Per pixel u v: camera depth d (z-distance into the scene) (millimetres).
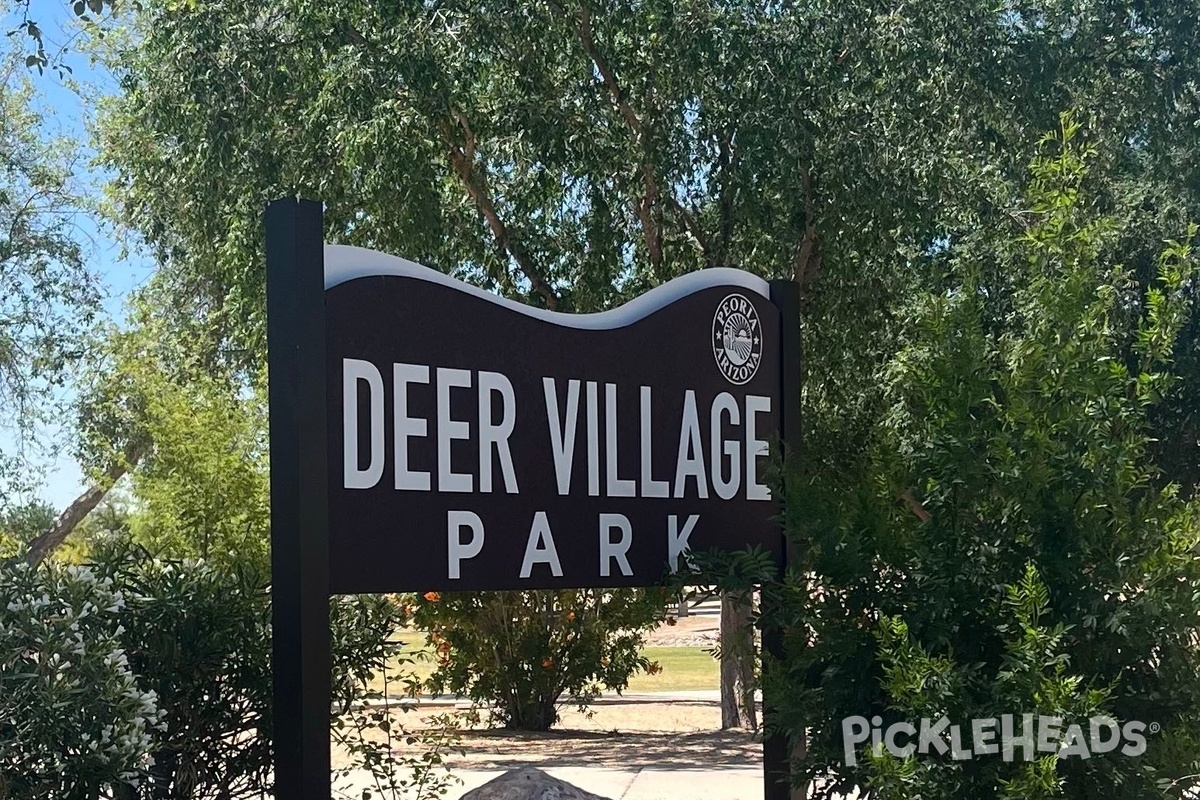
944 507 5684
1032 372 5648
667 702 20016
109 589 5785
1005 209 14016
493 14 13062
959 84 13875
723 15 13125
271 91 13383
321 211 5316
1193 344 16609
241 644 6297
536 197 14289
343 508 5332
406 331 5609
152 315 23844
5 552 7676
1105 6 14828
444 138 13398
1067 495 5484
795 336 7359
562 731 15594
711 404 6887
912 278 14555
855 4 13266
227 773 6273
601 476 6340
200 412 15977
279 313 5230
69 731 5141
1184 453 18172
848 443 14758
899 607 5695
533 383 6094
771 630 6422
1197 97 15438
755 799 9773
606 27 13445
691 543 6707
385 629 7145
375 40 13109
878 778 5145
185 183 14203
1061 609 5410
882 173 13117
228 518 15242
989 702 5191
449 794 9570
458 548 5719
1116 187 16234
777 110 12883
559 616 15883
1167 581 5383
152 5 14438
